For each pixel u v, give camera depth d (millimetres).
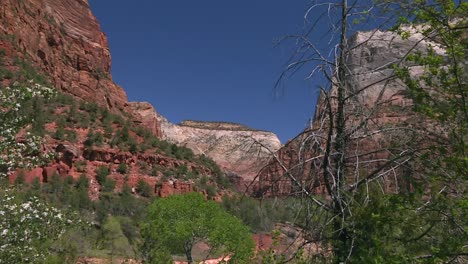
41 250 10141
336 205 4879
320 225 4793
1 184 9797
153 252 21953
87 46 111125
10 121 9125
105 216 52719
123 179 71438
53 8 105500
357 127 4945
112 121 81312
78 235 28984
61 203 52375
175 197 28906
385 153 5180
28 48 85750
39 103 65562
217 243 25719
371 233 4758
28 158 9797
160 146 82688
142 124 115250
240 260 21750
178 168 78750
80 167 67312
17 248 8883
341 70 5047
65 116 73062
